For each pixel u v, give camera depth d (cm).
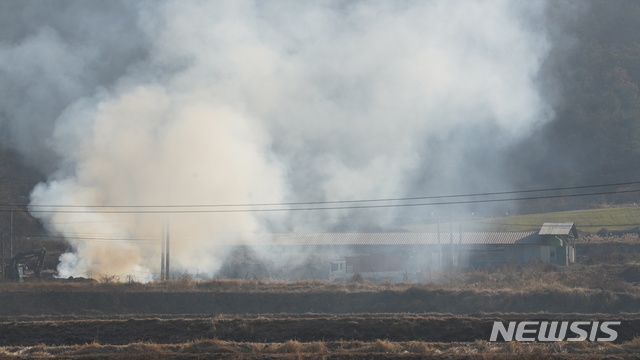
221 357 3434
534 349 3569
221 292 6166
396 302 5884
